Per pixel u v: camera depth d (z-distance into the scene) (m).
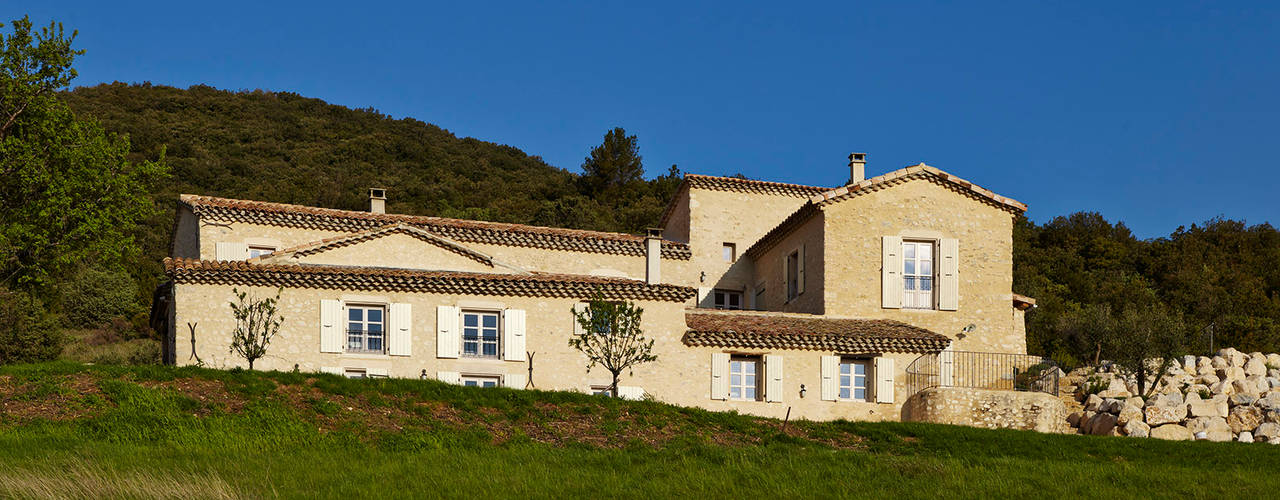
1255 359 35.69
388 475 20.75
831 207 35.06
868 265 34.97
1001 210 35.97
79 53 35.69
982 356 34.25
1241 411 30.86
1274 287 64.12
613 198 88.00
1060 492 21.52
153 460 20.84
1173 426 30.33
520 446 23.95
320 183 83.50
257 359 29.73
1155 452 26.89
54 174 33.91
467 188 93.00
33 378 24.81
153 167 36.44
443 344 31.00
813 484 21.41
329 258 32.47
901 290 34.94
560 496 19.78
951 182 35.59
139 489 18.38
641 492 20.31
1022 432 28.41
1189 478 23.22
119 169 36.06
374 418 24.80
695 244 40.06
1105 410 31.08
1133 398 31.91
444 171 98.06
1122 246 71.06
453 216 76.38
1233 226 74.31
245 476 20.08
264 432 23.45
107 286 60.69
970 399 30.94
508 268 33.69
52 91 35.56
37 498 17.70
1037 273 65.25
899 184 35.53
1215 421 30.31
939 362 33.78
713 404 31.72
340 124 110.88
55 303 59.38
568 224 74.50
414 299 31.16
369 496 19.17
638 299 32.19
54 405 23.77
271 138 101.38
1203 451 26.88
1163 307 58.97
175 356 29.39
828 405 32.22
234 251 34.50
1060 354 41.16
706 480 21.31
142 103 105.62
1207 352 45.34
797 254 37.00
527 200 86.62
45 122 34.28
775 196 41.25
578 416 26.19
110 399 24.22
